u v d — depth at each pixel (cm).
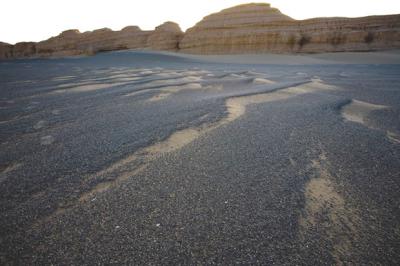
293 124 394
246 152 289
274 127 379
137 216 178
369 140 335
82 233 161
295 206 193
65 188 211
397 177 241
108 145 302
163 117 419
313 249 153
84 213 180
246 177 234
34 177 228
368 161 274
